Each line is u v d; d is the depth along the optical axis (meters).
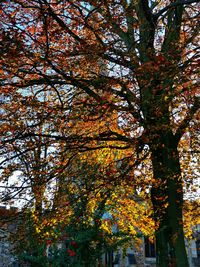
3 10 7.81
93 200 12.26
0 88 9.14
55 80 9.69
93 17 9.49
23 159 9.99
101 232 12.29
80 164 12.46
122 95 9.19
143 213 13.39
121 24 10.34
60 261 11.42
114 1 9.30
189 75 8.03
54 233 11.48
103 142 11.91
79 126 10.73
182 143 12.78
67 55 8.74
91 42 10.20
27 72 9.05
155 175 10.42
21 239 11.03
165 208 10.07
